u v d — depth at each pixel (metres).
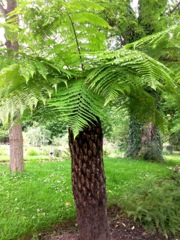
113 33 4.71
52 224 2.83
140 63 1.22
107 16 4.06
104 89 1.27
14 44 3.98
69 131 1.90
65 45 1.65
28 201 3.34
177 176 4.68
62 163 6.88
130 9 5.12
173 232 2.78
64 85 1.43
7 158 8.98
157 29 3.63
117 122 10.77
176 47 1.68
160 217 2.87
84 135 1.85
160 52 1.70
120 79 1.28
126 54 1.31
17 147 5.20
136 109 2.07
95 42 1.74
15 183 4.23
